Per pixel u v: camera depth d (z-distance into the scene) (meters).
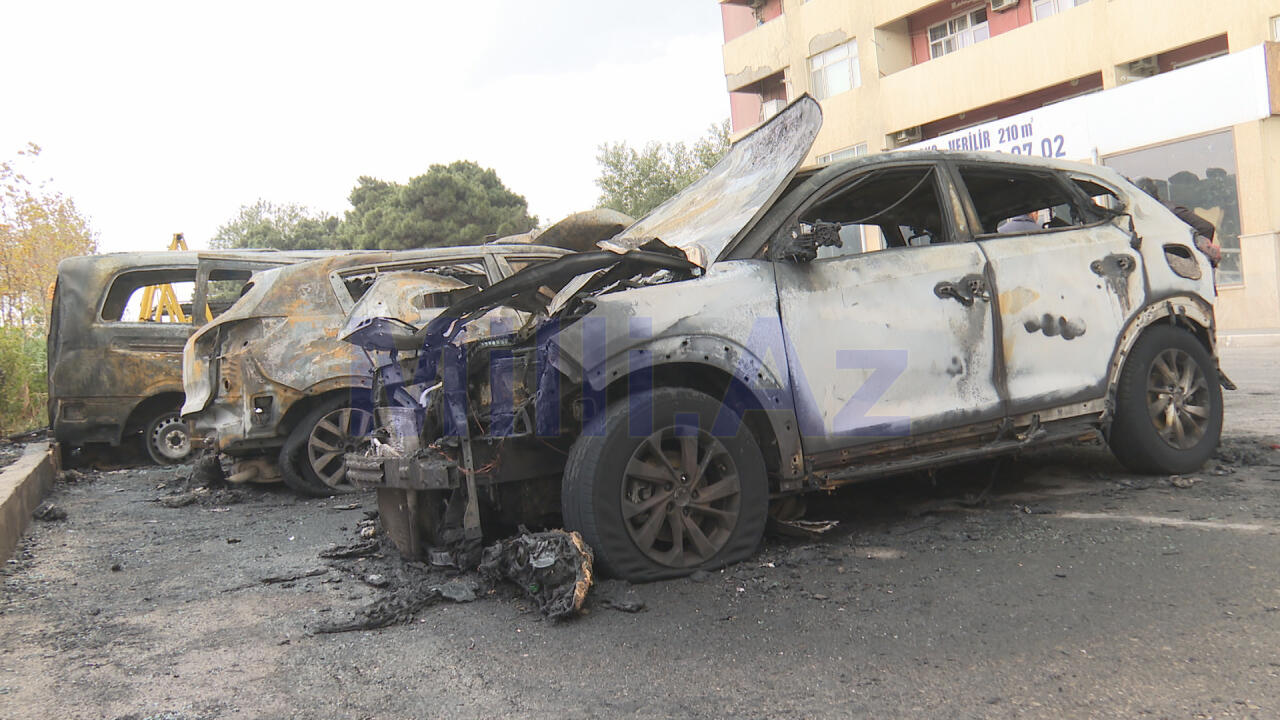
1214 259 5.91
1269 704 2.13
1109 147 19.67
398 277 6.20
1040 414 4.33
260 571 4.36
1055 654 2.53
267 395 6.57
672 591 3.43
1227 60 17.55
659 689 2.53
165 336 8.88
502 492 3.95
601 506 3.47
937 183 4.37
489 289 3.78
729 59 31.14
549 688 2.60
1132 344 4.58
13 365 11.55
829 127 27.69
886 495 4.81
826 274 3.98
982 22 24.77
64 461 9.34
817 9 27.72
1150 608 2.82
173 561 4.73
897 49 26.36
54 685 2.87
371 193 59.34
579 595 3.19
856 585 3.33
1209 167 18.12
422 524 4.05
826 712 2.29
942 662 2.55
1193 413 4.77
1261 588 2.90
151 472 8.62
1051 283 4.41
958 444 4.18
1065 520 3.99
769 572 3.59
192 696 2.71
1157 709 2.16
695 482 3.62
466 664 2.84
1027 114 21.31
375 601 3.58
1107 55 20.84
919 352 4.05
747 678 2.56
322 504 6.43
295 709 2.56
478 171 56.44
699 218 4.35
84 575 4.47
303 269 6.86
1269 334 14.52
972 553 3.62
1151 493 4.34
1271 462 4.77
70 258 8.77
